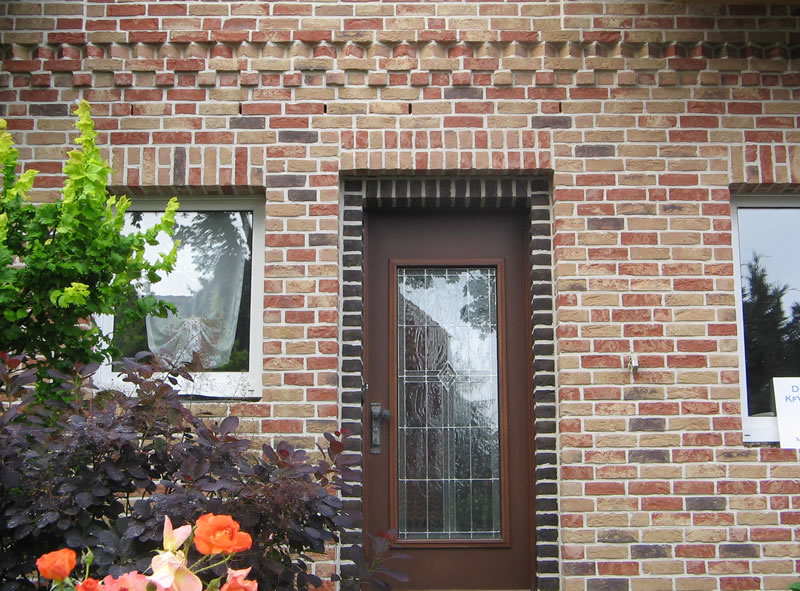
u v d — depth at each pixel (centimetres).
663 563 470
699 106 507
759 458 480
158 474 332
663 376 485
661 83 507
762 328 510
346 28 509
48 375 335
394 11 510
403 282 535
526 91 506
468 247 534
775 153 504
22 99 506
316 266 493
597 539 472
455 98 506
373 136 503
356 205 513
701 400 484
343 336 505
